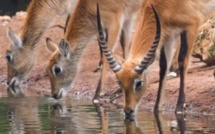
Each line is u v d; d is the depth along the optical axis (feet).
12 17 227.61
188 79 143.23
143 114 130.41
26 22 168.96
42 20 168.04
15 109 139.23
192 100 133.39
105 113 132.26
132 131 115.65
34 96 155.74
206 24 152.35
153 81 146.20
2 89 168.66
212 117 126.31
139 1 150.20
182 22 130.31
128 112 123.03
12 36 168.35
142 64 122.21
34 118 129.70
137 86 122.62
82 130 117.70
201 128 116.26
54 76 150.10
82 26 151.33
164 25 129.70
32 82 172.45
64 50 148.77
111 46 149.07
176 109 130.52
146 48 126.72
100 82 148.15
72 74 151.33
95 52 176.76
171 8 129.90
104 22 149.28
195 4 131.03
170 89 139.23
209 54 149.79
